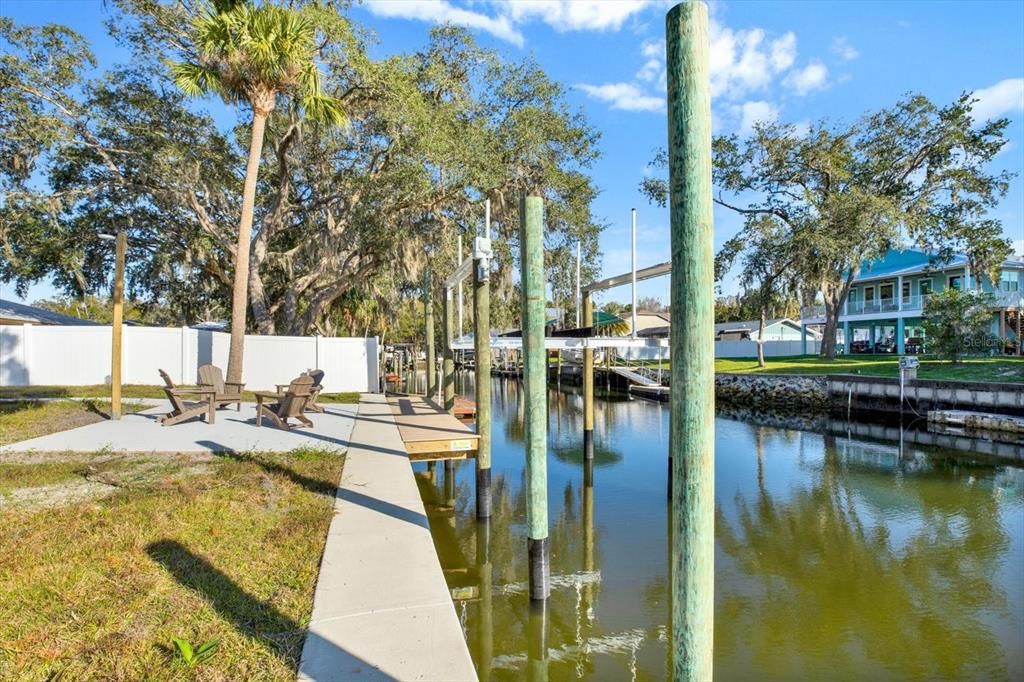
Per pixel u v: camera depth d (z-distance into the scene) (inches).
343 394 570.9
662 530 278.1
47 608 107.1
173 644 94.9
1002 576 220.5
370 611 109.0
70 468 217.9
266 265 738.2
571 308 868.0
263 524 158.9
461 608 195.0
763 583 216.5
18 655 90.5
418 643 97.7
